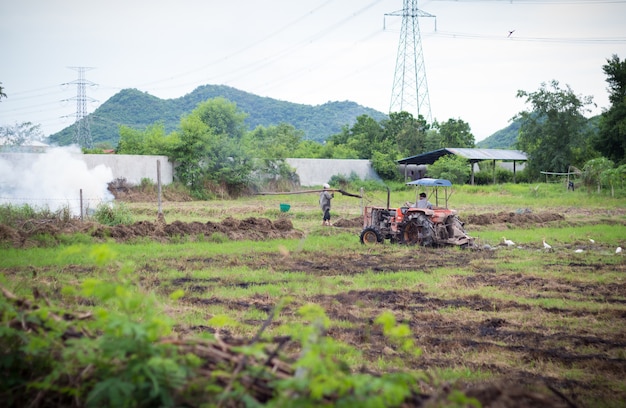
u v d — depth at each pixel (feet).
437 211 61.00
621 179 144.97
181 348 11.65
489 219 84.58
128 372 10.85
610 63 185.78
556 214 89.61
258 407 10.30
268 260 49.96
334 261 50.29
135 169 130.00
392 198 132.16
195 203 120.47
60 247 52.90
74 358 12.16
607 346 26.16
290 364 11.66
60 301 28.12
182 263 47.34
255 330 26.71
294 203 122.21
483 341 26.73
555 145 189.37
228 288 37.42
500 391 11.17
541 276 42.70
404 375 10.71
